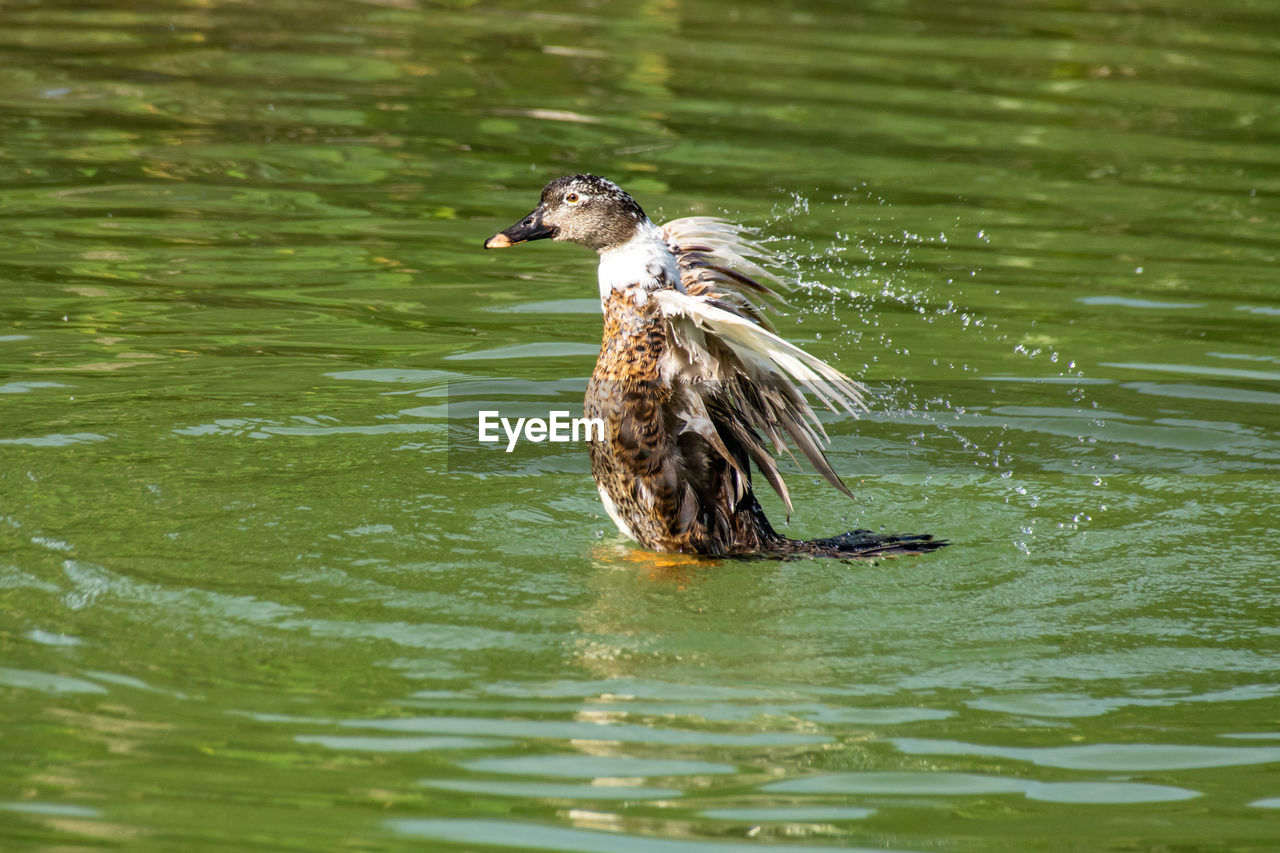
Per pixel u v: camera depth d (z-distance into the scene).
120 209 17.39
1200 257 16.97
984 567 10.02
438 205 17.94
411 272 16.03
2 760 7.13
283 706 7.74
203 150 19.48
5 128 19.89
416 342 14.14
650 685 8.14
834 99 22.38
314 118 20.92
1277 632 9.02
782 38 26.06
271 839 6.58
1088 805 7.01
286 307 14.86
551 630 8.81
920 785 7.17
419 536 10.16
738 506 10.39
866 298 15.42
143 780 7.02
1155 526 10.73
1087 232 17.62
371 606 9.00
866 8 28.69
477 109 21.52
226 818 6.73
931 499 11.30
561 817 6.82
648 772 7.22
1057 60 24.97
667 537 10.34
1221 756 7.52
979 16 28.16
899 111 21.89
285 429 11.98
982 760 7.44
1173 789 7.20
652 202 17.55
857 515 11.08
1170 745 7.62
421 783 7.07
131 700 7.73
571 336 14.50
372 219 17.48
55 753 7.20
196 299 14.91
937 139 20.73
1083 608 9.36
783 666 8.42
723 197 17.94
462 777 7.13
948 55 25.09
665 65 24.00
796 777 7.21
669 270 10.45
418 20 26.62
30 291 14.84
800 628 8.96
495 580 9.54
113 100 21.36
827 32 26.61
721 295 10.76
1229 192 19.08
